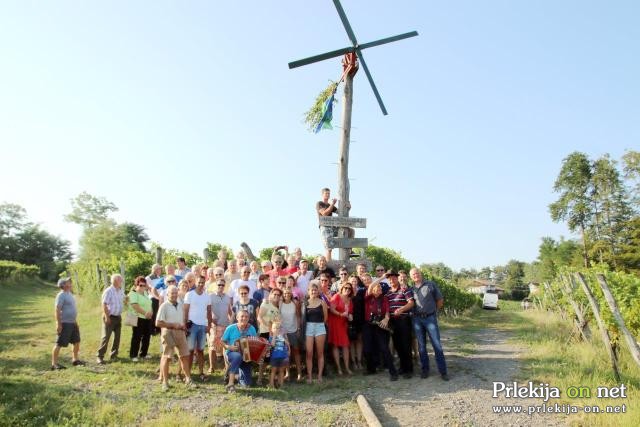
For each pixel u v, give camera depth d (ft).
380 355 30.42
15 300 86.43
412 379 27.48
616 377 25.17
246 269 29.30
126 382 24.99
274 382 26.27
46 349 33.53
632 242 173.88
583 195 187.73
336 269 34.99
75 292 92.12
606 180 181.57
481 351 37.27
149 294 33.88
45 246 253.65
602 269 55.62
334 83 38.86
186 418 19.27
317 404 22.57
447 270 389.80
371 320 28.27
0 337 39.37
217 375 27.50
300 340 28.43
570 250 238.27
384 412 21.48
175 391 23.73
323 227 35.65
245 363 25.48
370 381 27.07
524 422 19.75
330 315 29.07
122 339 37.37
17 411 19.56
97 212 195.00
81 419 19.13
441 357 27.14
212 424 19.17
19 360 29.50
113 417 19.49
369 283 30.30
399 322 28.43
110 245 189.37
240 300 27.07
